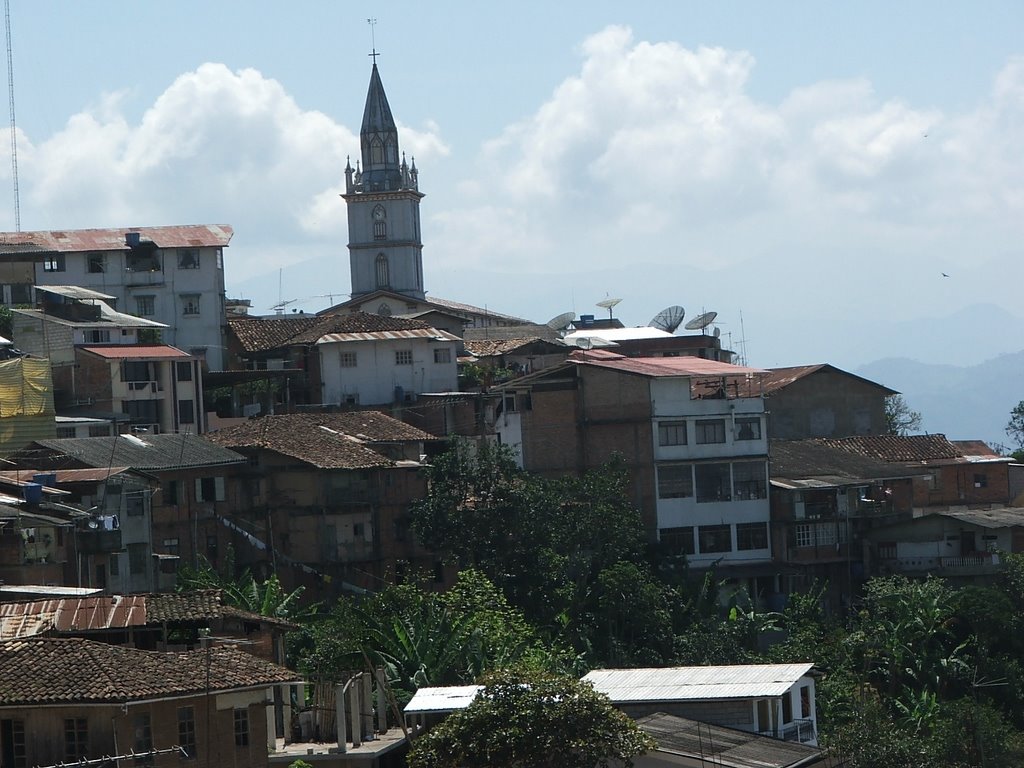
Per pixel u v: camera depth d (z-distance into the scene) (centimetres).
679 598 15175
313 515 14838
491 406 18488
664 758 8938
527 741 8238
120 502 12588
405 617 11788
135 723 7938
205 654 8675
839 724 12150
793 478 17550
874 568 17325
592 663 13675
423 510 14725
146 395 16900
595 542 14975
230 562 13725
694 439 17150
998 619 14738
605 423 17250
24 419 14812
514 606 14225
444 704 9750
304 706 9994
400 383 19625
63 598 9994
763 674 10269
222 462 14375
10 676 8038
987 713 12700
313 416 16188
